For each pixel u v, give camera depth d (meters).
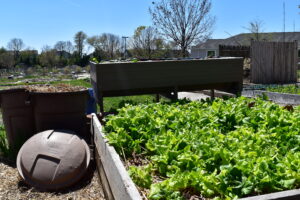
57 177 3.62
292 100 7.36
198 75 5.08
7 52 48.53
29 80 28.42
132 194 1.85
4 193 3.54
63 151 3.82
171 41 17.98
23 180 3.69
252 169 2.04
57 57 48.62
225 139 2.58
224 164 2.17
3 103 4.86
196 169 2.17
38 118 4.69
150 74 4.87
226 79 5.23
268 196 1.78
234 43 35.47
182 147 2.56
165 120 3.23
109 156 2.72
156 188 1.96
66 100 4.64
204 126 3.13
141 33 20.42
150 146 2.72
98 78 4.67
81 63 50.94
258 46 14.61
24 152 3.87
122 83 4.76
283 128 2.88
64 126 4.69
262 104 3.83
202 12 16.03
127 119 3.29
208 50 35.41
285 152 2.49
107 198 2.99
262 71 14.75
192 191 2.04
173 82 4.98
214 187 1.94
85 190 3.57
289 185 1.90
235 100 4.16
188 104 4.18
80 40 51.00
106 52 33.81
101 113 4.65
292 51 15.23
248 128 2.96
